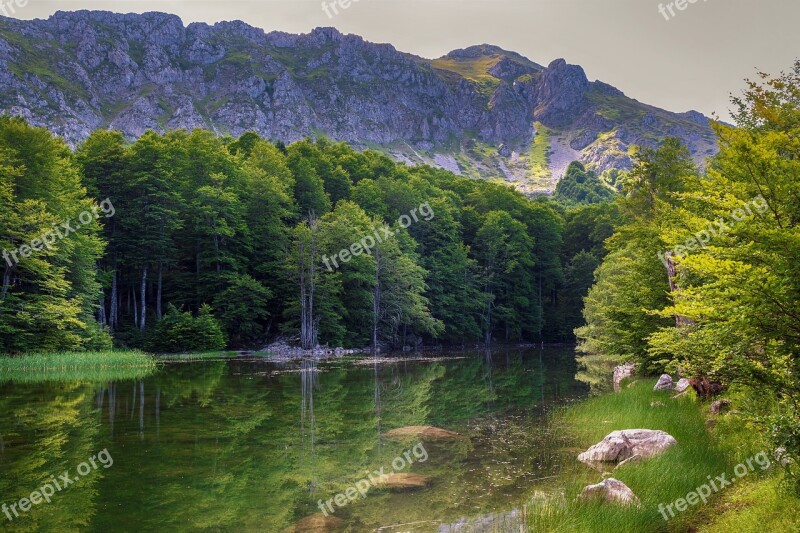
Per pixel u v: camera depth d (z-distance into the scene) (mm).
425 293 79125
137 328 57062
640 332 26344
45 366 38406
